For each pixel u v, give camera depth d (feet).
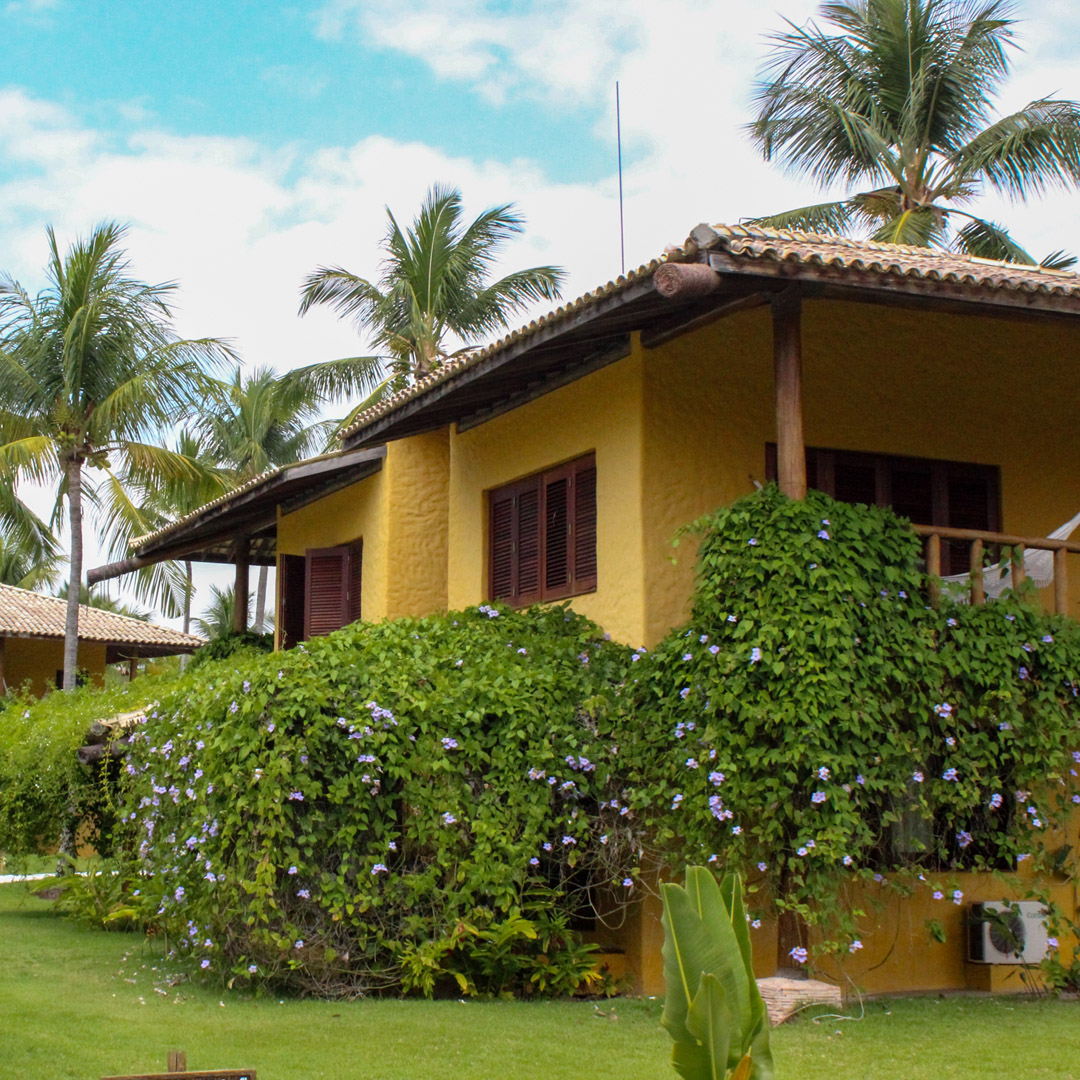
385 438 44.32
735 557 28.30
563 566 37.68
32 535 95.04
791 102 81.61
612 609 34.63
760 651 27.22
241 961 28.96
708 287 26.84
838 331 36.63
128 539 77.87
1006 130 77.10
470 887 28.89
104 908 40.91
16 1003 26.91
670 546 33.78
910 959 31.42
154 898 33.78
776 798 26.68
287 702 29.27
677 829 28.58
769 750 27.20
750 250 26.86
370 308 95.96
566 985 29.45
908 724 28.78
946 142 81.71
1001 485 38.19
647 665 30.45
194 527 56.24
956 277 28.25
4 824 46.34
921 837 30.37
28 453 71.15
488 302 94.89
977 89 79.10
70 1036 23.54
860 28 80.48
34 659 99.91
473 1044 23.66
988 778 29.17
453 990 29.89
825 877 26.53
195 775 30.94
